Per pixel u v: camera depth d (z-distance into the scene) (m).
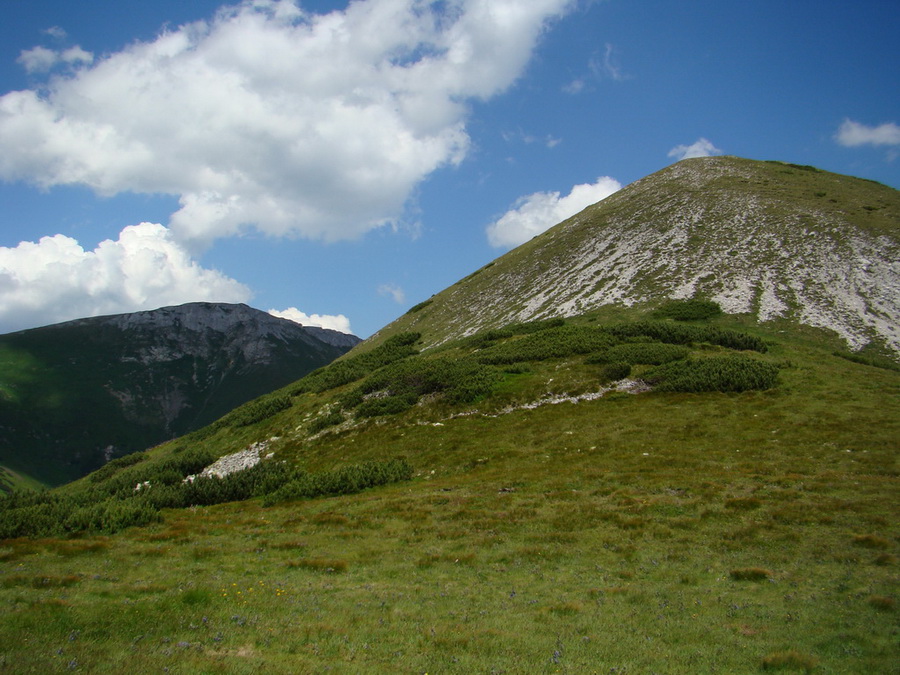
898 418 32.94
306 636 13.45
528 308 81.31
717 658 12.30
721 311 62.00
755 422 35.44
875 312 56.91
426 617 15.12
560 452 35.34
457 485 31.75
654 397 42.56
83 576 18.98
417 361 64.94
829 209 84.56
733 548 19.58
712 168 116.75
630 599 16.20
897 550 17.86
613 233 96.88
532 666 11.96
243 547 23.09
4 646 12.06
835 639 12.84
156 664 11.27
